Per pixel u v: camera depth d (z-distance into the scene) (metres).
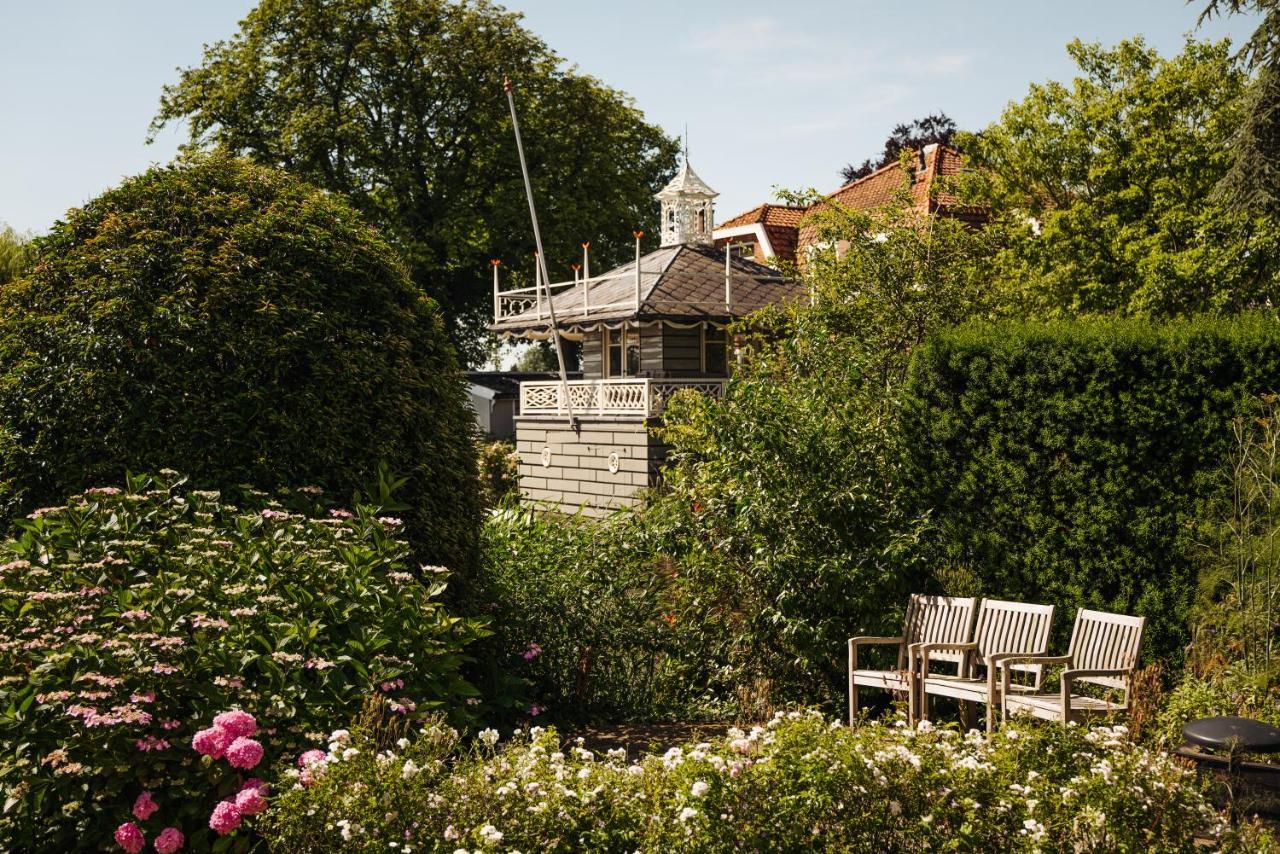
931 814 4.74
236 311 7.95
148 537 6.79
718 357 24.56
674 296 23.50
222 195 8.57
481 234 36.47
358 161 34.62
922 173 27.56
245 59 34.62
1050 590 9.83
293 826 4.62
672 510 10.73
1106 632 8.23
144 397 7.63
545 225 35.50
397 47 34.44
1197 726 6.20
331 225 8.73
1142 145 19.12
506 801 4.73
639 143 40.22
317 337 8.11
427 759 5.10
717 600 10.33
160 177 8.70
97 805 5.12
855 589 9.66
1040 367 9.87
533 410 26.16
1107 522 9.46
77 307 7.84
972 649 8.70
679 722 9.73
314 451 7.88
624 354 25.05
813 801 4.67
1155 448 9.30
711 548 10.43
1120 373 9.38
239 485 7.57
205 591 6.30
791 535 9.82
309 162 34.19
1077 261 19.38
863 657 10.17
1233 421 8.82
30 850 5.04
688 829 4.54
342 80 34.88
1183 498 9.15
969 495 10.33
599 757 8.12
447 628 6.99
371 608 6.68
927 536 10.50
